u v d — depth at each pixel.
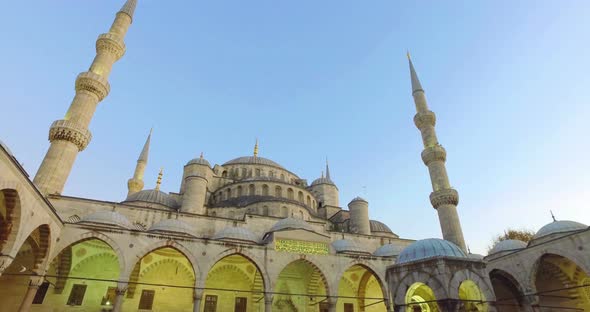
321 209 56.34
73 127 34.66
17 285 27.62
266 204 43.66
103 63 41.09
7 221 18.72
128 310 30.77
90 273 31.42
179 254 34.28
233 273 35.62
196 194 42.31
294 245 31.95
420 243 15.62
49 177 32.50
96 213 29.89
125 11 46.66
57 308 28.94
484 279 13.80
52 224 23.89
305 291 36.66
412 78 52.78
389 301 31.92
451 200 40.66
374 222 51.91
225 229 34.38
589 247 23.66
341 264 32.47
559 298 30.70
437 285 13.27
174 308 32.44
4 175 16.59
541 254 27.08
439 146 44.66
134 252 26.80
